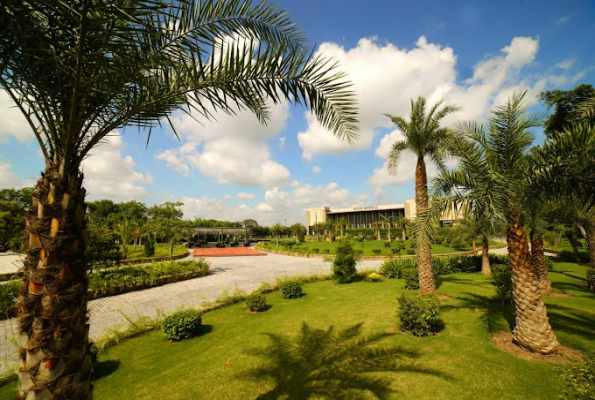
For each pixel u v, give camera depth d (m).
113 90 2.39
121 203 47.25
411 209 61.22
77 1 1.79
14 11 1.76
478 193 5.91
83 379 2.14
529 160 6.00
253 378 4.98
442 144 9.79
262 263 24.06
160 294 12.20
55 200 2.07
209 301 10.99
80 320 2.13
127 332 7.25
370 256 25.75
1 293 8.51
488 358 5.43
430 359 5.43
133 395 4.60
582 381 3.02
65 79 2.24
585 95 10.61
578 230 17.30
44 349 1.95
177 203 50.81
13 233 23.47
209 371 5.30
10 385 4.94
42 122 2.27
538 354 5.52
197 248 42.03
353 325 7.53
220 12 2.66
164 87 2.80
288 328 7.50
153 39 2.22
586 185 5.28
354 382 4.71
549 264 16.17
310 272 17.12
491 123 6.34
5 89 2.08
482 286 12.20
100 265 12.56
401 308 7.06
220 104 2.97
